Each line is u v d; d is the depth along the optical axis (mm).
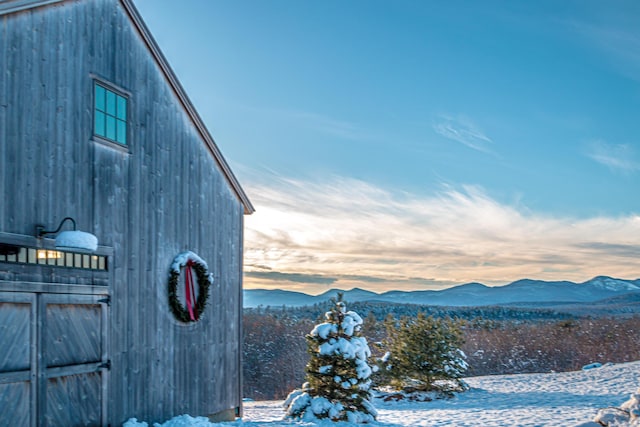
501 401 20359
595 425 11430
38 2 8594
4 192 8000
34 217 8414
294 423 13094
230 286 13055
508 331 46000
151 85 11016
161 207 11078
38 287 8453
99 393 9375
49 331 8609
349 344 14352
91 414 9180
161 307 10906
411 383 23344
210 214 12508
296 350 44156
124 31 10430
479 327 48844
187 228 11758
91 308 9367
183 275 11445
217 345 12461
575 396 20047
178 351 11258
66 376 8805
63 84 9086
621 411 11422
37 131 8570
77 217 9164
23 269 8266
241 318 13391
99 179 9656
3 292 7957
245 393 37500
